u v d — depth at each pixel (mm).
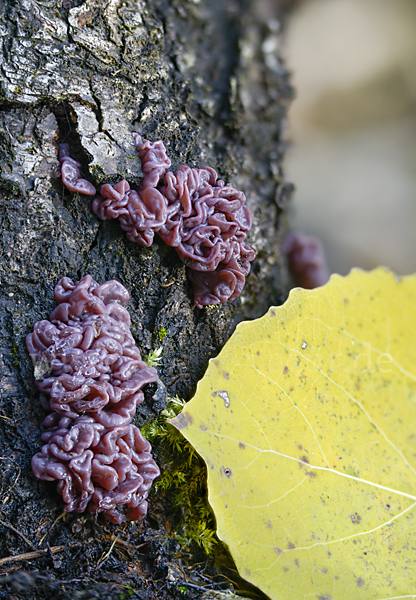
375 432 197
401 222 405
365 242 397
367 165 431
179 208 209
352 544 191
